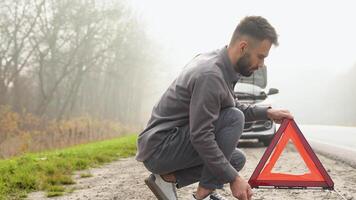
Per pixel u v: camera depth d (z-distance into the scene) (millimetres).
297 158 9977
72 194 5812
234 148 3719
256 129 13133
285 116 4184
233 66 3594
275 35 3518
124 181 6875
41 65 39719
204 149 3484
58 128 25672
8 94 39781
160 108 3838
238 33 3549
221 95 3498
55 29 38594
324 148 12789
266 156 4172
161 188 3941
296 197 5387
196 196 3857
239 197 3527
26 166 7863
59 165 8453
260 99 13820
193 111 3482
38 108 40219
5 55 37656
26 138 23219
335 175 7309
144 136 3840
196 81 3492
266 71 14836
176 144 3709
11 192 5898
